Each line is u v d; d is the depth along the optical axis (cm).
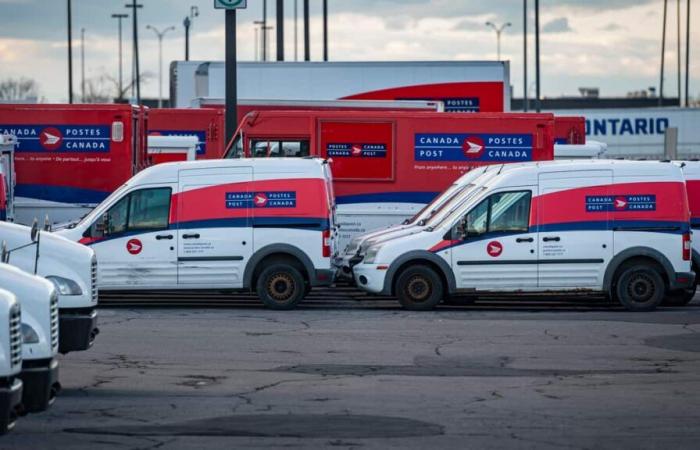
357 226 5028
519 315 3978
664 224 4081
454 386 2612
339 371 2805
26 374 2002
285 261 4131
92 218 4097
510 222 4081
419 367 2867
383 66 7175
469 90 7212
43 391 2016
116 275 4094
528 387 2605
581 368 2862
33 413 2189
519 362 2950
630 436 2117
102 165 5041
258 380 2673
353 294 4750
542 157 5003
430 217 4347
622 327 3638
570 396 2497
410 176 5012
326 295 4706
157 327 3591
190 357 2995
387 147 5012
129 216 4100
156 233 4094
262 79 7156
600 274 4078
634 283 4097
